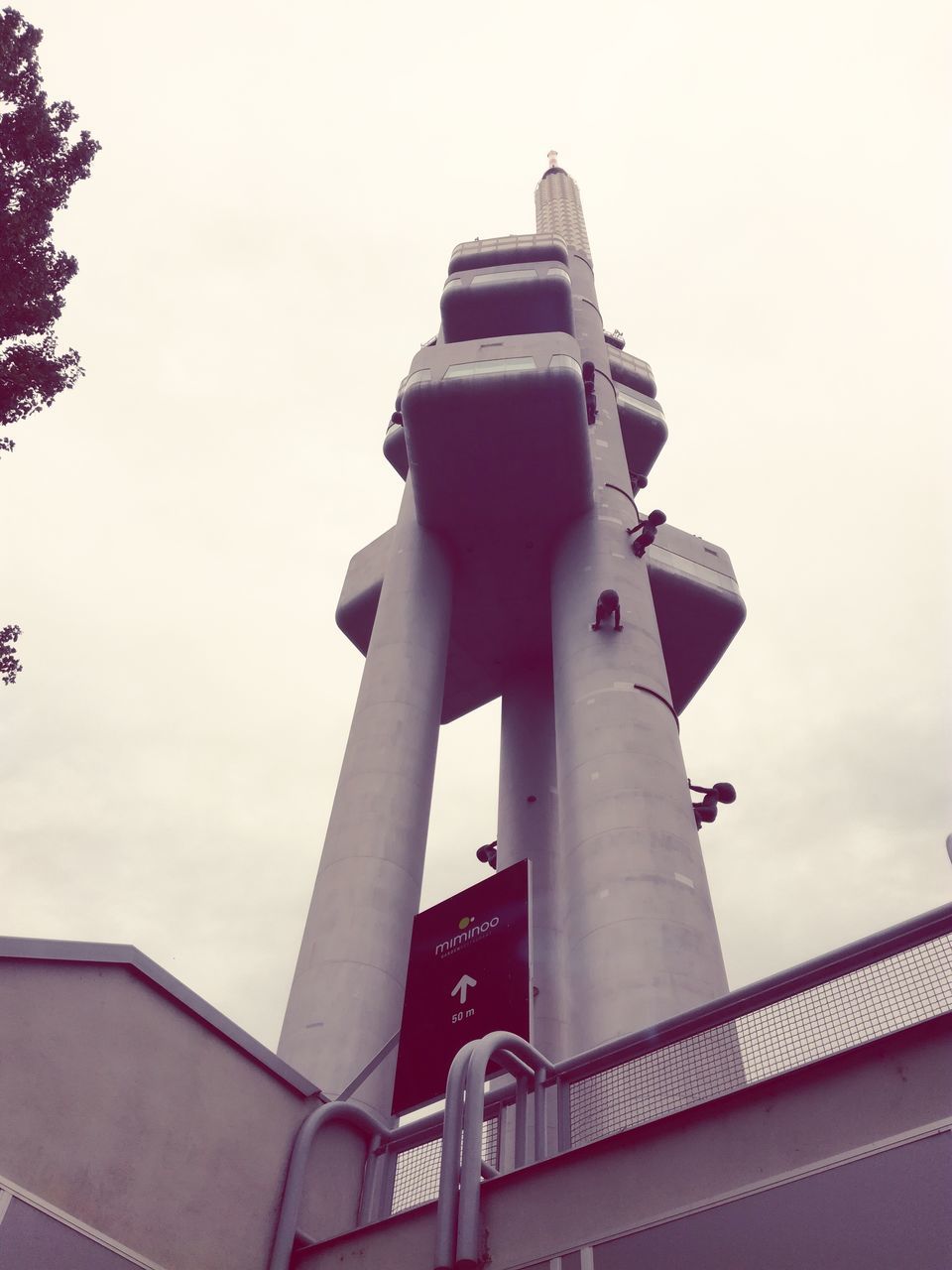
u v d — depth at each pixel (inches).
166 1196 313.7
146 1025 334.0
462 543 1157.7
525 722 1284.4
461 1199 298.5
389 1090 661.3
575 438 1048.8
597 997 658.8
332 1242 334.6
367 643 1405.0
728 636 1371.8
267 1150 356.2
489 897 501.7
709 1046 309.0
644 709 874.1
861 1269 224.2
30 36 758.5
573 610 1006.4
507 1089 361.4
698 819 997.8
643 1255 260.8
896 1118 242.2
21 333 717.9
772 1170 254.2
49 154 758.5
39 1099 290.4
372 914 751.7
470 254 1473.9
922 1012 264.7
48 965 314.0
